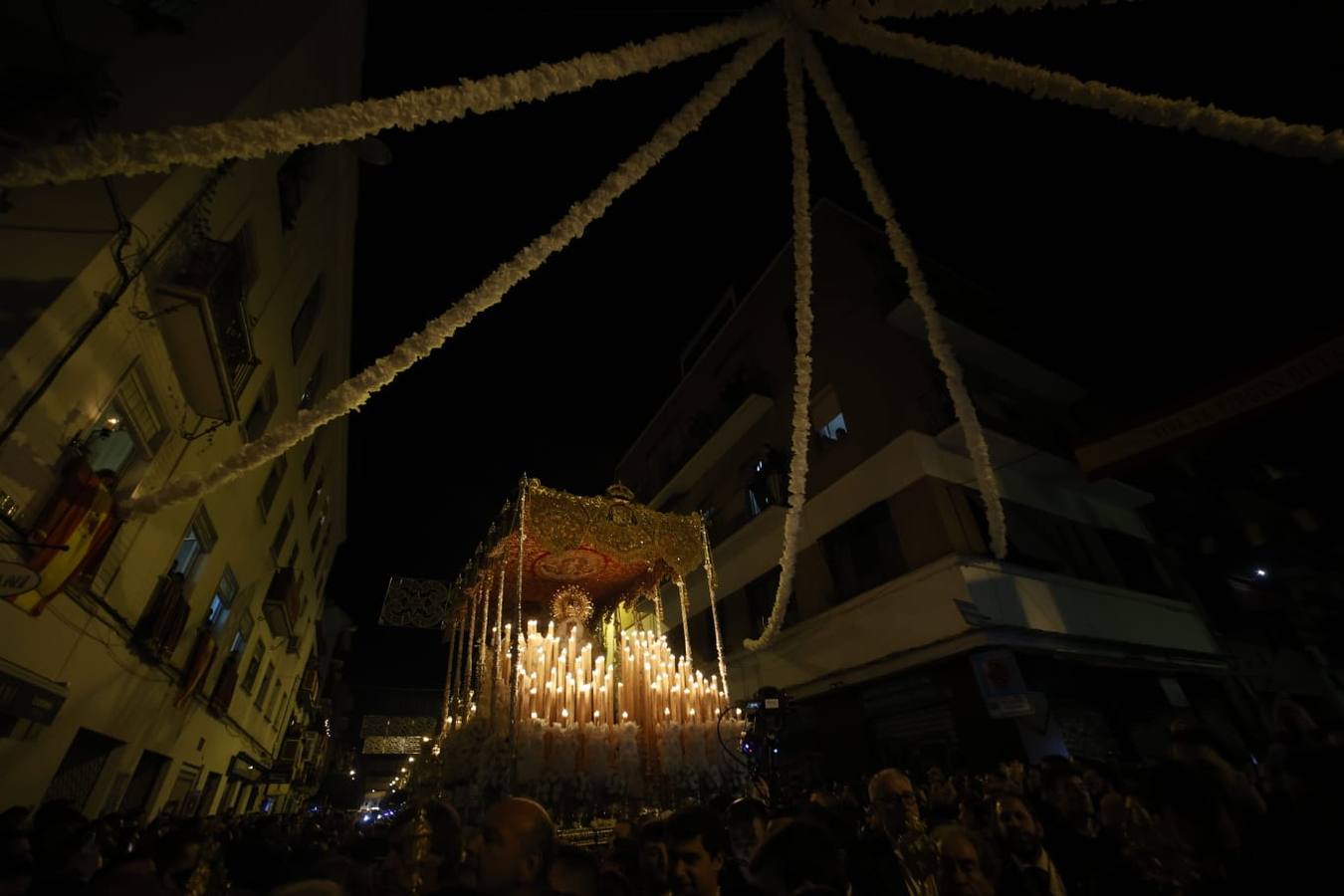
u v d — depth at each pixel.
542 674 6.60
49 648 6.68
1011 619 10.95
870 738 11.70
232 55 7.99
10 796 6.33
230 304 7.83
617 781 6.15
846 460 14.42
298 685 26.45
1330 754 2.15
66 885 2.35
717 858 2.53
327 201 13.20
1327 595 16.00
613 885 2.73
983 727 9.88
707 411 20.28
